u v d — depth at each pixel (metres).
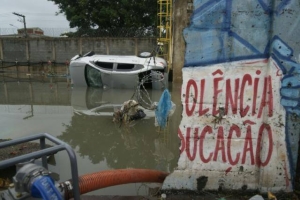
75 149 5.60
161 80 12.92
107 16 24.27
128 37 21.86
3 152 4.46
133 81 13.54
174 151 5.51
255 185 2.79
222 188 2.81
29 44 22.48
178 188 2.84
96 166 4.75
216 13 2.50
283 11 2.43
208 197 2.74
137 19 24.81
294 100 2.55
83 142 6.01
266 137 2.64
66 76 20.59
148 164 4.89
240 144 2.71
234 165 2.76
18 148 4.68
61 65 22.42
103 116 8.21
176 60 14.34
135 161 5.02
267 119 2.61
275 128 2.62
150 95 11.99
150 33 22.95
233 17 2.50
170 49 15.58
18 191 1.73
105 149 5.63
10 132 6.67
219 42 2.55
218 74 2.60
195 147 2.74
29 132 6.67
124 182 2.96
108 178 2.85
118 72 13.54
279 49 2.48
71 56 22.36
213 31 2.53
